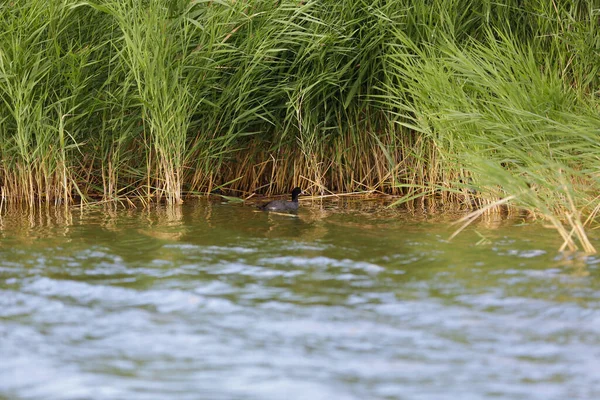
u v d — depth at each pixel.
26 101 27.09
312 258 19.81
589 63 29.47
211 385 12.39
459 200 29.33
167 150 29.22
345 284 17.50
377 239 22.25
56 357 13.53
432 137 27.14
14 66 26.41
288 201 28.53
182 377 12.70
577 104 26.81
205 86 29.41
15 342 14.19
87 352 13.73
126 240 22.22
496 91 24.86
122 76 29.03
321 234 23.12
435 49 28.73
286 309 15.84
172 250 20.86
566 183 21.39
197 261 19.61
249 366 13.09
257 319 15.28
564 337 14.22
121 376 12.74
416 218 25.94
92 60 27.95
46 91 27.28
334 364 13.16
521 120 23.77
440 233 23.03
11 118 28.23
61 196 29.23
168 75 28.06
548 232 22.80
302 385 12.35
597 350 13.62
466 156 23.52
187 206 29.02
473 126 25.39
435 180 29.69
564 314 15.35
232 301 16.34
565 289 16.86
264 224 24.97
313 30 29.31
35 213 26.98
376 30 29.52
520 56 26.20
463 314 15.44
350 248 21.05
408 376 12.68
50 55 27.11
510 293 16.66
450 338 14.23
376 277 18.03
